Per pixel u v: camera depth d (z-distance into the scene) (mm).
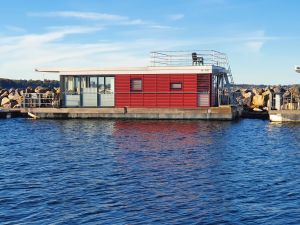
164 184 18203
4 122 47188
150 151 26562
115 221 13883
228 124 41438
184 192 17000
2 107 61281
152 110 45281
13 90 69375
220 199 16078
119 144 29672
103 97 47219
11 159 24625
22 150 28078
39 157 25172
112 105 46969
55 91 57500
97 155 25438
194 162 22938
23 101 51094
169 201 15852
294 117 42406
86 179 19234
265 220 13906
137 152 26250
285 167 21703
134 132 36000
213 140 31156
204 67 44250
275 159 23938
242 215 14367
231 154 25469
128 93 46406
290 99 44562
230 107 43938
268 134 34469
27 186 18172
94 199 16156
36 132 37750
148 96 45906
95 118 46875
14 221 13945
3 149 28609
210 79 44344
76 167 21922
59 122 45219
